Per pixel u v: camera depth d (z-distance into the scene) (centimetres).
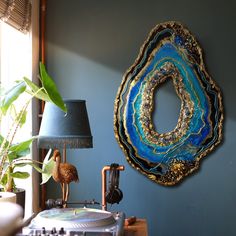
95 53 280
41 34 277
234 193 273
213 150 274
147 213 276
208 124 274
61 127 198
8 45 255
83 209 182
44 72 175
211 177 274
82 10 281
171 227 275
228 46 276
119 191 212
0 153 197
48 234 143
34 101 261
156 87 277
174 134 276
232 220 273
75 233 144
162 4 279
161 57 277
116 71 279
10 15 221
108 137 278
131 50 279
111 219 165
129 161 275
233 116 274
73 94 280
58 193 277
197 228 274
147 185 276
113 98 279
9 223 60
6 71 254
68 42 281
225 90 275
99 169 278
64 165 194
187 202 275
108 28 280
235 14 276
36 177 266
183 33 277
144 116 277
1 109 188
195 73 275
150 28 278
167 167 275
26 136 254
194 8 277
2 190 215
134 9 279
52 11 280
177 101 277
